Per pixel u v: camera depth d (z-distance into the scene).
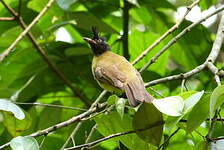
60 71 12.02
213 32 14.55
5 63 12.35
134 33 13.25
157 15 13.12
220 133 8.84
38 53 11.88
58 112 11.50
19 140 7.29
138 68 13.05
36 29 11.84
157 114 7.82
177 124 7.67
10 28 12.69
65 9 11.40
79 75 12.05
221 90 6.94
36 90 11.80
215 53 9.40
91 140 10.53
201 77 12.09
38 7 12.59
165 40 12.77
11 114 8.46
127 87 8.88
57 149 10.62
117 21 13.58
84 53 11.76
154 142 7.88
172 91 12.03
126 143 8.30
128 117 8.20
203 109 7.38
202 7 12.40
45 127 11.41
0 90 12.27
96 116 8.24
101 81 9.81
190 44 12.49
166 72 13.28
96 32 11.81
